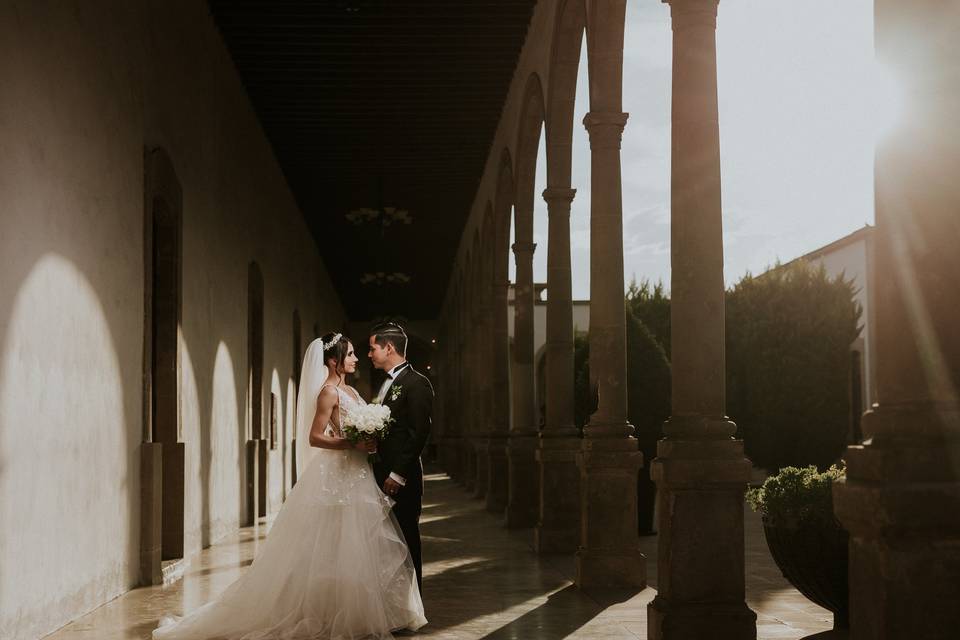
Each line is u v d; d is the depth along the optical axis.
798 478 6.02
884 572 3.37
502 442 17.09
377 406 6.27
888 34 3.55
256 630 5.99
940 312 3.46
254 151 16.44
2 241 5.63
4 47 5.69
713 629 5.62
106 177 7.72
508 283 18.03
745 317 24.59
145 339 8.84
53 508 6.44
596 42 9.09
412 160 20.20
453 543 11.83
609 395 8.83
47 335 6.37
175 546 9.73
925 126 3.47
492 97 16.45
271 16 12.92
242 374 14.60
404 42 13.99
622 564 8.37
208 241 12.03
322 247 29.78
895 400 3.50
